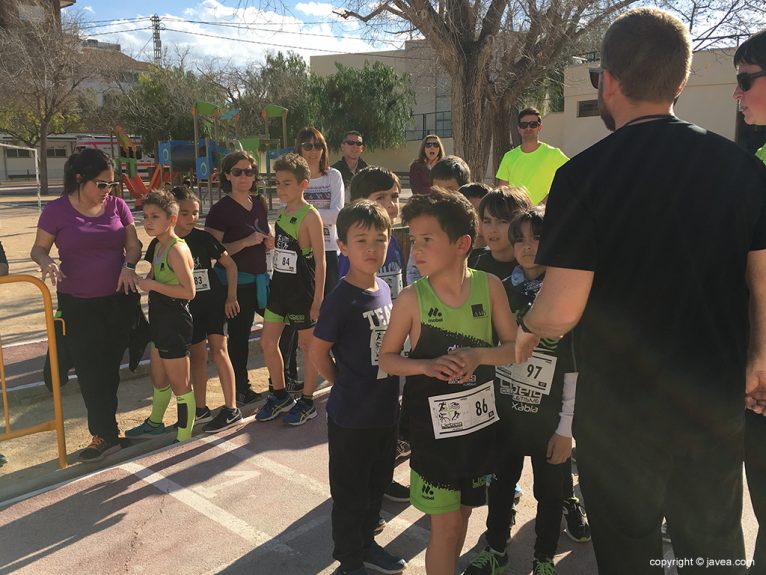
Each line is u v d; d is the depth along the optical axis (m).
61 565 2.75
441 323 2.27
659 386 1.64
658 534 1.75
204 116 21.03
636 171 1.63
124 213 3.97
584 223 1.66
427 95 38.03
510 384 2.56
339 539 2.55
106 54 33.62
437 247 2.21
